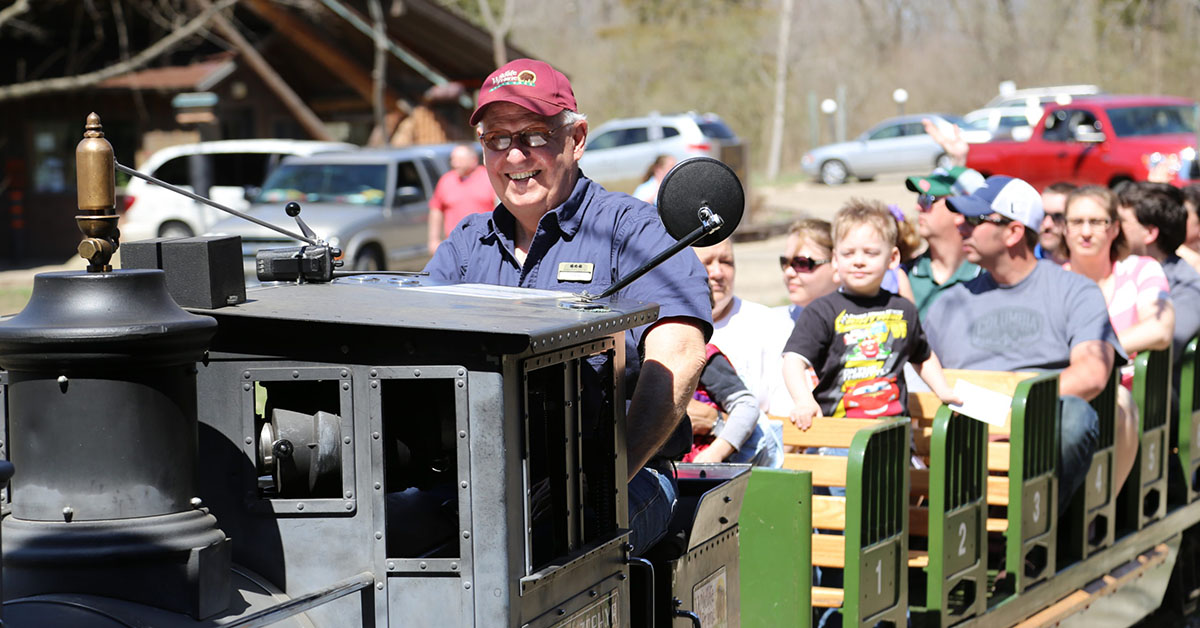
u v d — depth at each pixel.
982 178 5.42
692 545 3.02
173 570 2.12
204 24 20.06
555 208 3.10
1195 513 5.84
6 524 2.15
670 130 24.30
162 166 19.39
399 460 2.40
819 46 48.91
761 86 46.22
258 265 2.82
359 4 20.72
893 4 46.75
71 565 2.10
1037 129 21.41
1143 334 5.45
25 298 16.92
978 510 4.34
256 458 2.34
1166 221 6.11
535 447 2.56
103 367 2.10
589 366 2.75
